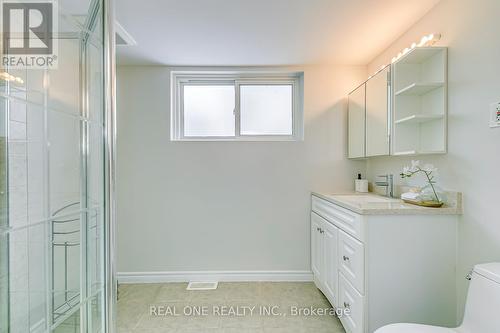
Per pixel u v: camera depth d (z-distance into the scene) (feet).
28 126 3.15
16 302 3.06
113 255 3.70
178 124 9.05
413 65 6.01
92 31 3.57
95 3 3.56
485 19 4.38
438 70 5.38
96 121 3.60
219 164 8.64
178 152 8.61
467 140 4.74
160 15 5.71
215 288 8.12
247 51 7.55
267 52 7.63
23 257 3.11
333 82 8.66
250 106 9.21
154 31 6.40
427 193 5.33
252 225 8.67
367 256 4.91
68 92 3.48
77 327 3.56
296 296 7.61
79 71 3.53
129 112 8.55
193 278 8.63
